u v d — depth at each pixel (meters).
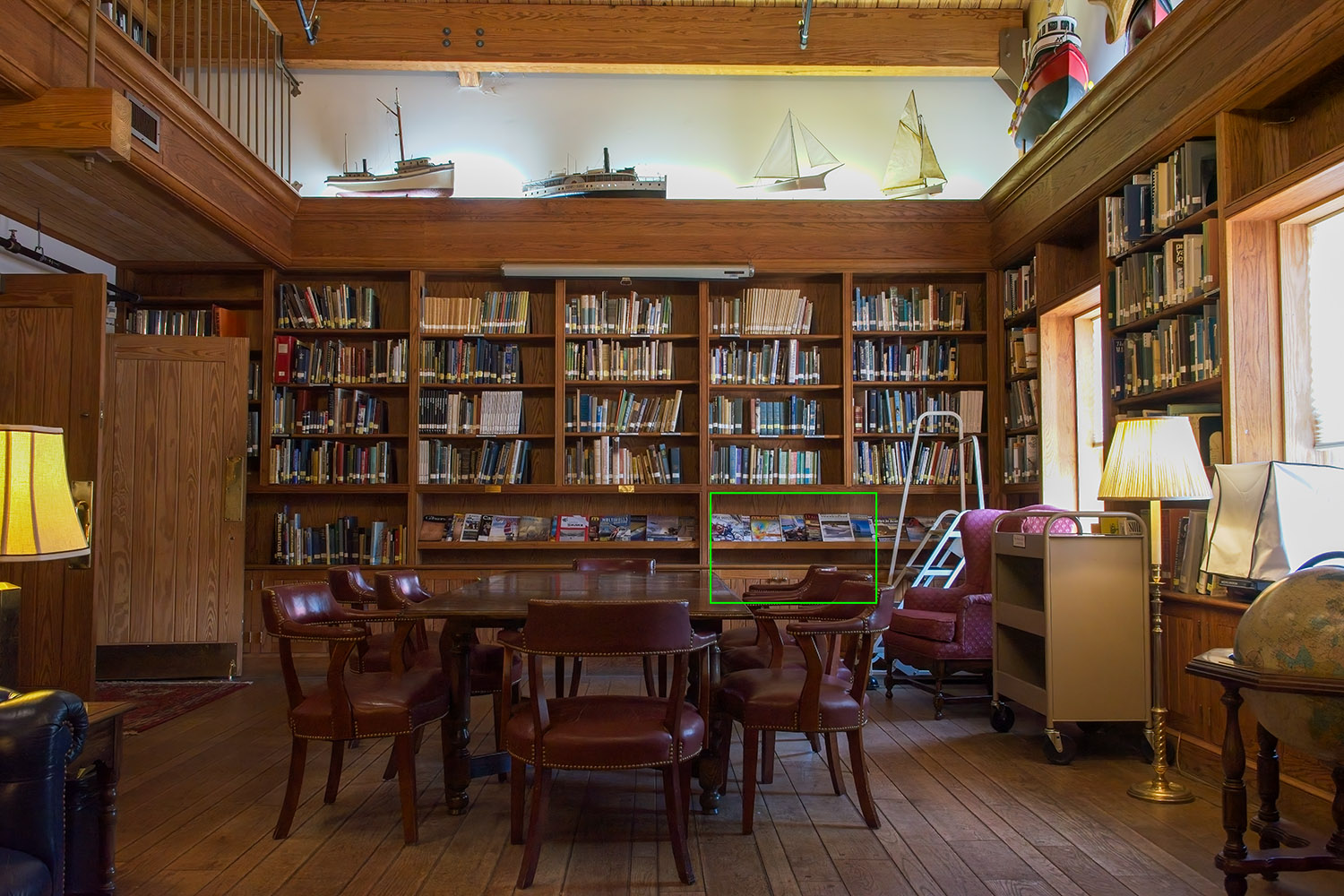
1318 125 3.54
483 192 6.95
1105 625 3.82
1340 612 2.21
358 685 3.04
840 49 6.75
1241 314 3.61
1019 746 4.10
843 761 3.87
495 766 3.37
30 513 2.14
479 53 6.70
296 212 6.34
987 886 2.53
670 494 6.66
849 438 6.43
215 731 4.37
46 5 3.67
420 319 6.40
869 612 3.07
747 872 2.64
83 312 4.45
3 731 1.80
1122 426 3.50
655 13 6.74
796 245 6.44
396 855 2.77
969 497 6.50
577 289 6.72
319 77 6.93
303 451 6.32
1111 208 4.64
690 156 6.98
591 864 2.70
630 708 2.82
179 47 6.53
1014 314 6.16
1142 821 3.08
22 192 4.70
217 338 5.96
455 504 6.65
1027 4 6.70
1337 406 3.46
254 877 2.59
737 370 6.50
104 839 2.25
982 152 7.00
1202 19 3.74
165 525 5.84
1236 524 3.23
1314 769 3.03
